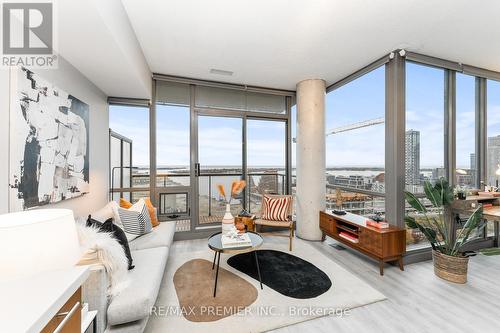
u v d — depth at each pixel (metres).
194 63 3.04
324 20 2.14
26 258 0.78
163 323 1.64
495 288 2.14
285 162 4.29
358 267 2.60
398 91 2.68
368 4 1.92
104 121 3.06
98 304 1.24
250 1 1.88
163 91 3.52
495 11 1.99
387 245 2.41
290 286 2.15
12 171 1.43
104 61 2.12
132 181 3.44
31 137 1.59
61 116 1.97
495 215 2.32
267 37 2.42
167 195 3.56
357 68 3.20
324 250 3.12
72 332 0.75
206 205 3.84
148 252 2.09
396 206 2.66
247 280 2.26
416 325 1.63
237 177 3.97
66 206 2.12
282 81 3.68
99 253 1.37
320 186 3.55
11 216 0.92
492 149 3.28
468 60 2.92
